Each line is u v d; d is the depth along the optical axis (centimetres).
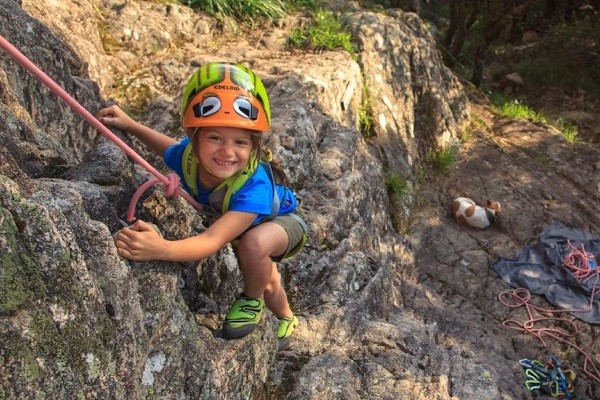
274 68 719
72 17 629
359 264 493
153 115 629
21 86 344
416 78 898
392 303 549
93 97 411
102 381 221
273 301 352
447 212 827
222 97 254
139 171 308
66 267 209
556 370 605
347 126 709
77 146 388
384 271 533
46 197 221
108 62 662
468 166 907
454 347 478
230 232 264
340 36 814
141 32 709
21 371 194
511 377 562
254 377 330
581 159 950
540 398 577
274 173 290
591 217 857
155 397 259
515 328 689
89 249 230
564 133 1048
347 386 367
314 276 468
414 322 520
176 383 271
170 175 266
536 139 986
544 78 1279
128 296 238
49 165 283
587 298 731
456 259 759
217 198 268
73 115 385
